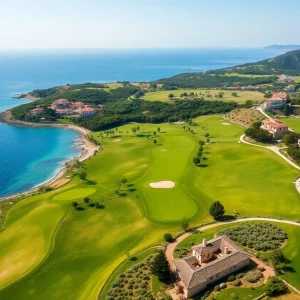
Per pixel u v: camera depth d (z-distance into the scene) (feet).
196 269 208.95
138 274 226.79
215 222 294.05
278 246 249.34
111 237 284.41
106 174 435.53
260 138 535.60
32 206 350.23
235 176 402.11
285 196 343.05
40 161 531.91
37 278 236.84
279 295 197.67
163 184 386.73
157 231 287.69
